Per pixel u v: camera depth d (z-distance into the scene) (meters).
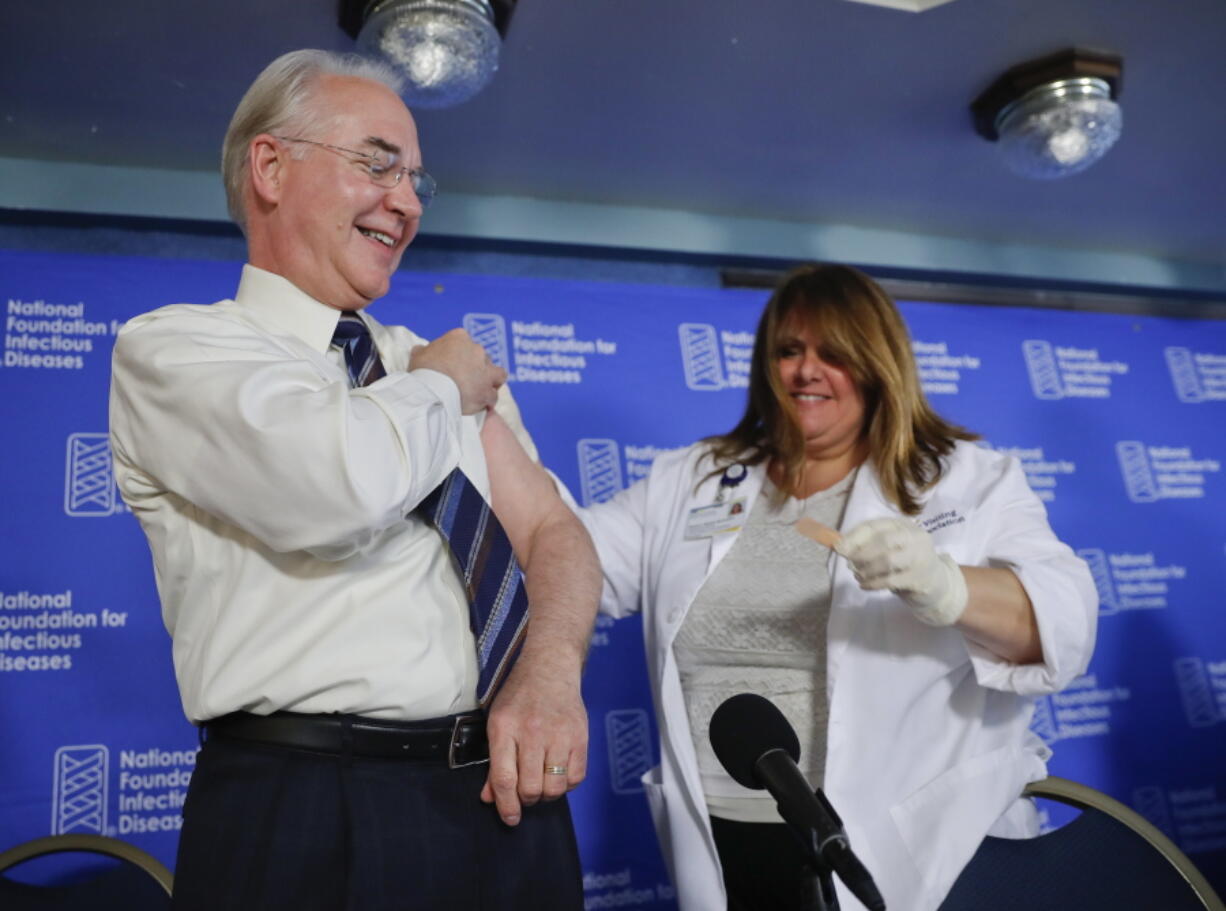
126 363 1.24
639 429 3.10
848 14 2.71
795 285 2.10
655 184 3.39
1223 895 3.19
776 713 1.11
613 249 3.47
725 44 2.79
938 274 3.85
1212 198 3.68
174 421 1.18
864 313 2.02
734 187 3.44
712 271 3.66
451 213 3.30
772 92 2.99
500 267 3.42
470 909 1.17
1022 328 3.60
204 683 1.19
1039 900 1.62
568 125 3.07
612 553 2.18
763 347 2.12
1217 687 3.38
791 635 1.89
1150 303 4.04
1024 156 3.07
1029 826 1.91
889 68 2.92
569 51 2.78
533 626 1.32
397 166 1.40
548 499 1.52
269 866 1.11
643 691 2.86
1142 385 3.66
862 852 1.71
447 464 1.24
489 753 1.24
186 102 2.80
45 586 2.48
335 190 1.35
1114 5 2.73
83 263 2.73
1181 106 3.15
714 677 1.93
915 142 3.26
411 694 1.19
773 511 2.05
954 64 2.93
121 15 2.50
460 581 1.30
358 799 1.15
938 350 3.48
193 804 1.19
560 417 3.04
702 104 3.02
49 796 2.38
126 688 2.48
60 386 2.63
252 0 2.50
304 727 1.17
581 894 1.28
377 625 1.20
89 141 2.91
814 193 3.50
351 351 1.36
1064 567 1.80
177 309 1.30
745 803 1.81
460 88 2.62
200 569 1.23
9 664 2.42
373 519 1.10
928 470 1.97
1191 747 3.29
